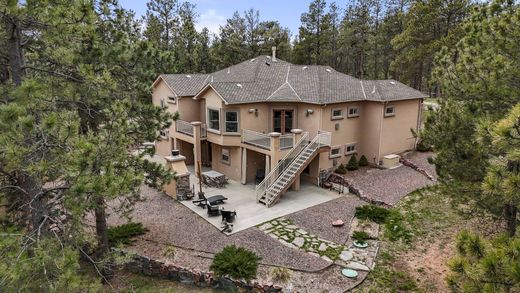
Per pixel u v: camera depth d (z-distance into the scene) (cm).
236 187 1986
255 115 2058
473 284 459
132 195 1075
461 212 1062
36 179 672
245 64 2605
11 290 560
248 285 1052
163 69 1258
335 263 1172
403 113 2262
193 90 2359
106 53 962
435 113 1130
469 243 501
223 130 2022
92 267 1135
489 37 859
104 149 694
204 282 1091
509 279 431
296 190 1900
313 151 1881
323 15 4850
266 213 1594
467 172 946
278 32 4919
